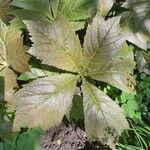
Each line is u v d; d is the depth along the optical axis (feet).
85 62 1.35
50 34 1.27
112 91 1.51
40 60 1.38
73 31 1.30
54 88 1.31
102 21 1.31
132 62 1.44
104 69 1.36
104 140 1.37
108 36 1.32
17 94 1.27
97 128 1.31
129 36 1.43
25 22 1.25
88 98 1.33
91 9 1.41
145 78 1.55
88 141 1.52
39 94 1.29
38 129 1.37
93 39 1.32
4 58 1.35
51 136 1.48
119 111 1.33
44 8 1.36
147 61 1.51
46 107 1.29
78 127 1.52
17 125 1.26
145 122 1.58
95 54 1.34
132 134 1.53
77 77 1.36
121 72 1.36
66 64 1.33
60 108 1.30
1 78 1.33
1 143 1.36
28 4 1.35
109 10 1.44
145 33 1.43
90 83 1.39
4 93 1.33
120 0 1.55
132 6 1.43
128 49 1.44
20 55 1.33
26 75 1.37
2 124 1.33
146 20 1.42
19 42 1.33
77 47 1.32
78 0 1.38
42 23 1.26
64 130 1.50
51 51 1.28
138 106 1.55
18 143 1.35
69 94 1.32
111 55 1.34
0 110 1.33
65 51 1.31
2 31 1.33
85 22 1.43
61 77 1.33
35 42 1.26
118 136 1.39
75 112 1.38
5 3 1.39
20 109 1.27
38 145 1.37
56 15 1.31
